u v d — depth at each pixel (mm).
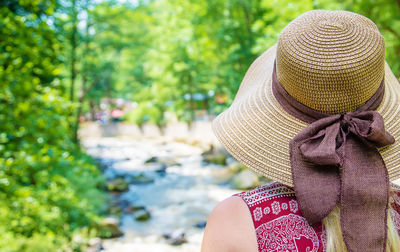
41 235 3502
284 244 766
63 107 3178
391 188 875
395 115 917
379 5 6363
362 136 756
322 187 747
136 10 15414
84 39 14133
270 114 921
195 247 6180
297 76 817
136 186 10586
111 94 28734
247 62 11906
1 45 2969
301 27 825
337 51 781
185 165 13328
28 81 2967
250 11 12266
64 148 3539
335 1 6469
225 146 959
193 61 16906
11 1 3418
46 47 3488
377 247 726
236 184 9805
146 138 21844
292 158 787
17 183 3252
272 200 808
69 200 3883
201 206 8484
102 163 13922
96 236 6133
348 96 802
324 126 790
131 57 22969
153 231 6914
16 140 3092
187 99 20031
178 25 15961
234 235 792
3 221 3018
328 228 756
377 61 794
